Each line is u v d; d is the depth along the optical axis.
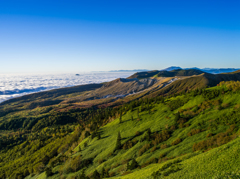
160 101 135.38
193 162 36.25
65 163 91.94
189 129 71.31
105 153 84.81
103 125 152.25
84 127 167.25
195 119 78.25
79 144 123.88
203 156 37.03
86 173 73.25
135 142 82.88
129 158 70.38
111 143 94.94
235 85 86.12
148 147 72.19
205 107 84.38
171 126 81.44
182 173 32.75
